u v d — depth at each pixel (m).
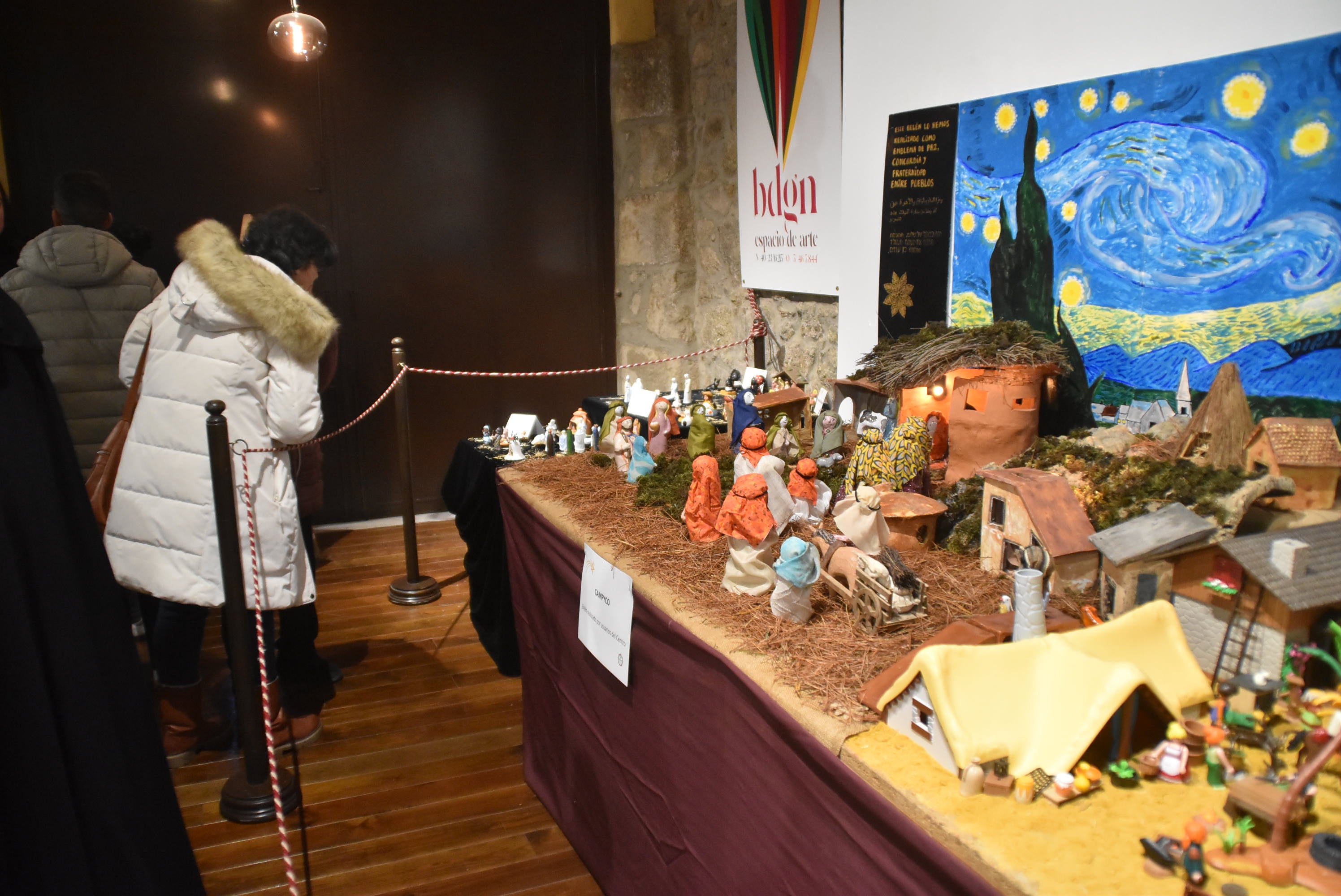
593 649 2.17
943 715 1.15
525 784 2.94
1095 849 1.02
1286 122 1.69
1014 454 2.12
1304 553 1.24
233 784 2.81
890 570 1.60
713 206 4.75
